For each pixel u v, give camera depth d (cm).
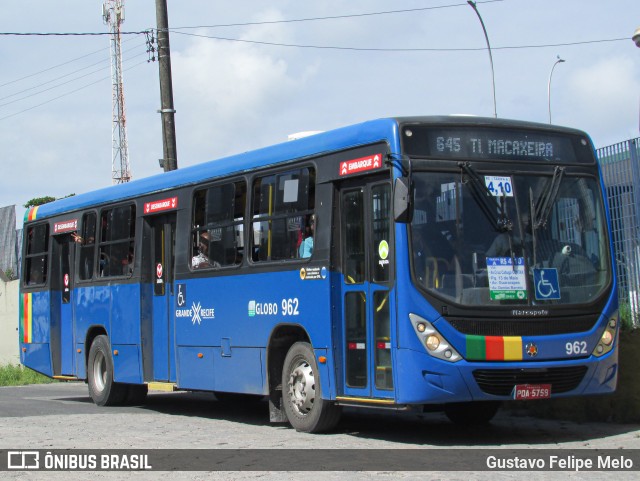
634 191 1263
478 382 977
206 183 1356
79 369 1695
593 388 1036
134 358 1516
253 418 1396
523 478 818
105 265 1617
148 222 1512
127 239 1550
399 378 984
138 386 1630
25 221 1906
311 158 1145
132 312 1520
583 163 1092
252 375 1230
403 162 999
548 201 1046
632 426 1170
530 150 1062
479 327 984
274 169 1212
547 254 1034
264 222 1221
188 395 1912
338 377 1086
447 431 1162
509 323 994
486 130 1045
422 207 997
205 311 1334
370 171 1042
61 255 1784
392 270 998
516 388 988
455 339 973
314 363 1127
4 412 1511
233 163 1302
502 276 1005
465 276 994
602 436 1085
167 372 1440
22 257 1902
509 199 1033
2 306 2897
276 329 1189
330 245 1095
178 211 1416
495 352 980
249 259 1245
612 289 1064
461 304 982
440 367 966
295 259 1155
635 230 1264
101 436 1164
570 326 1022
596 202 1089
